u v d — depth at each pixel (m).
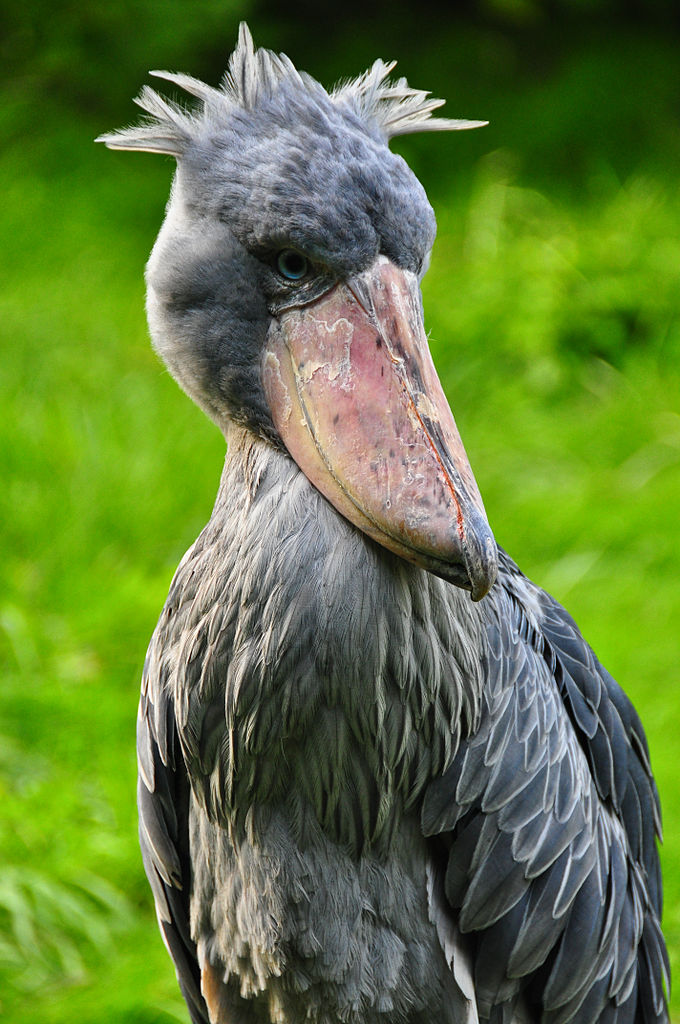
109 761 9.84
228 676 5.25
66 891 8.84
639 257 15.69
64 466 13.09
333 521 5.07
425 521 4.77
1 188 18.88
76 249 17.88
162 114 5.39
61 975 8.49
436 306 15.66
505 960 5.75
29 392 14.52
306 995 5.68
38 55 20.72
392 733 5.26
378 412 4.94
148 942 8.59
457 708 5.39
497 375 14.88
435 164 19.23
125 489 12.59
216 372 5.32
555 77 20.59
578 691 6.21
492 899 5.63
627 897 6.34
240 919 5.73
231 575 5.24
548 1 21.28
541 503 12.89
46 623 11.29
